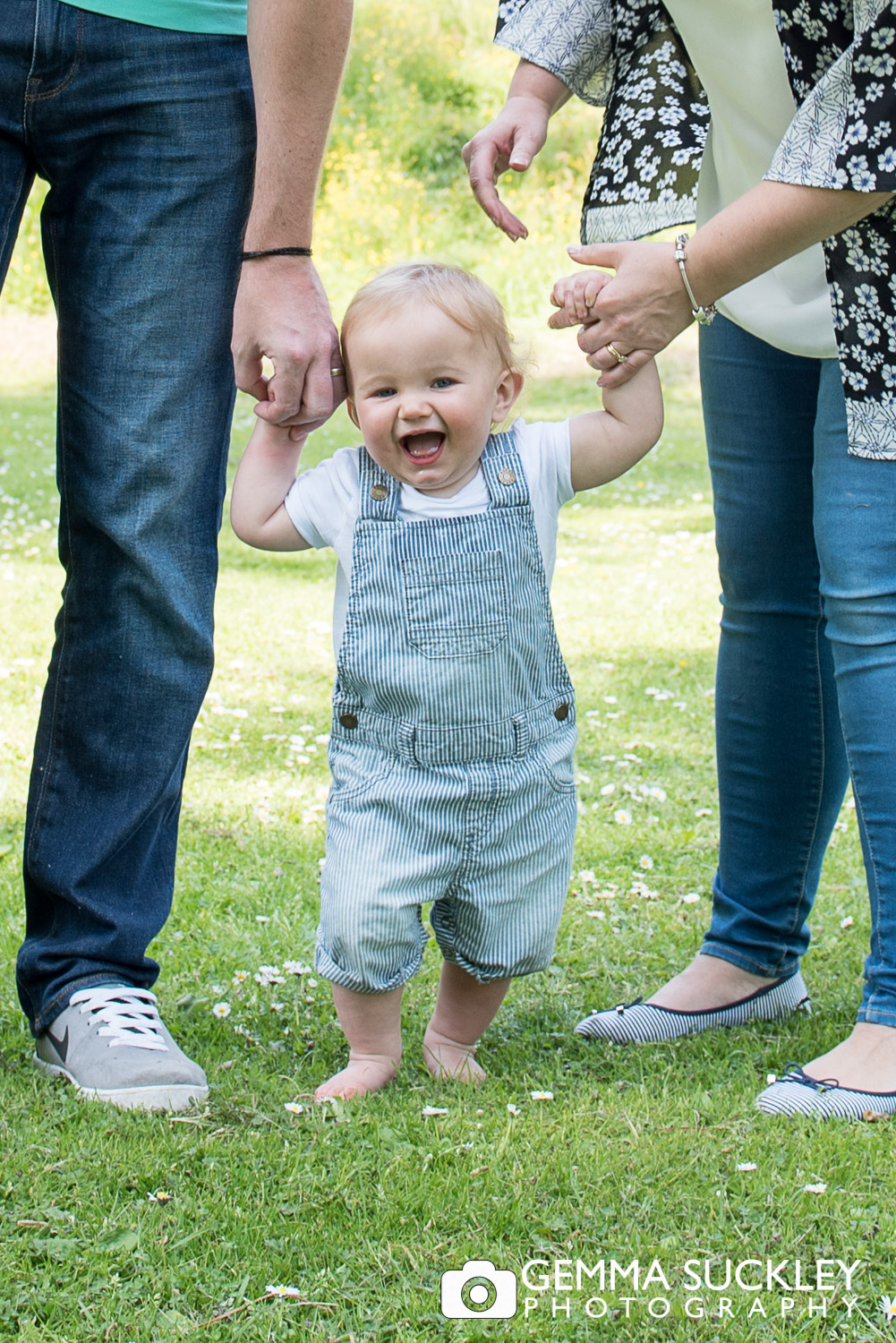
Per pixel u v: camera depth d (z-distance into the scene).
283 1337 1.61
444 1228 1.82
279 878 3.32
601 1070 2.44
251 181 2.31
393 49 17.59
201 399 2.31
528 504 2.25
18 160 2.24
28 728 4.43
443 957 2.37
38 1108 2.12
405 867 2.20
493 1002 2.38
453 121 16.83
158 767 2.37
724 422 2.54
